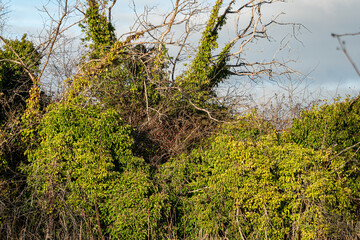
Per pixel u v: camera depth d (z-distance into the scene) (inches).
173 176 446.9
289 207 401.1
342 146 459.5
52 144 418.0
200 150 491.8
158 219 398.3
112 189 401.1
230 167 429.1
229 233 406.9
